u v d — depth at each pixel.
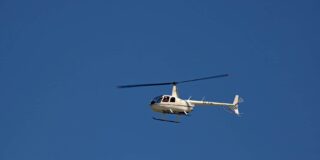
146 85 188.25
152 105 198.62
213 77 191.38
